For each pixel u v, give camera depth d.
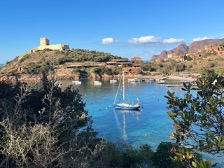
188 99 7.25
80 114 26.47
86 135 25.61
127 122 68.94
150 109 87.06
